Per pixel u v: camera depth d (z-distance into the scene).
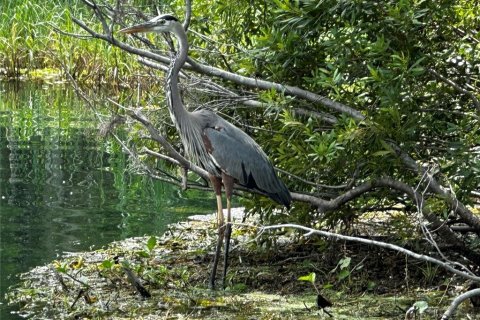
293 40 10.09
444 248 10.68
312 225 11.44
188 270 10.98
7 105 24.44
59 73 29.69
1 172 16.56
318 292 9.41
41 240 12.29
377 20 9.86
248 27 11.24
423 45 10.23
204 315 9.21
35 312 9.29
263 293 10.08
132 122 10.84
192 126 10.28
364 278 10.37
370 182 9.78
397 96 9.33
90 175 16.62
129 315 9.20
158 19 10.12
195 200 15.30
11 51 30.02
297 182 10.84
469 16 10.41
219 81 11.35
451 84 10.09
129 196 15.25
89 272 10.84
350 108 9.97
